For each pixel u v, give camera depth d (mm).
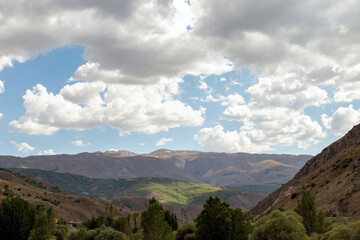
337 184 85875
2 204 77562
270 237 43562
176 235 79375
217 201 56875
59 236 97312
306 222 58500
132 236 87562
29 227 78938
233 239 53906
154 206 63094
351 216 63219
